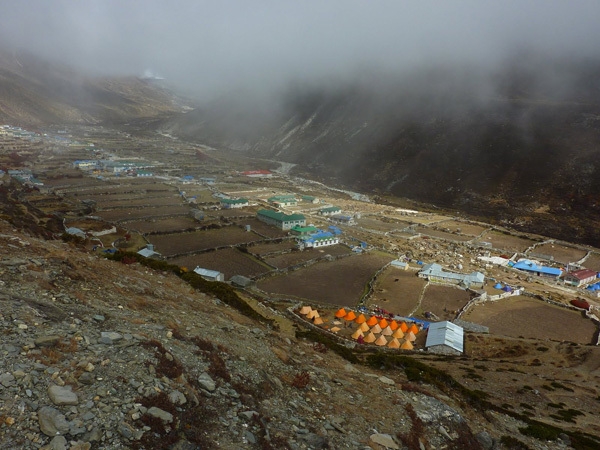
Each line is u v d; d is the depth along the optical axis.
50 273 23.20
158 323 21.44
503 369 46.53
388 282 77.81
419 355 51.41
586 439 29.02
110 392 13.95
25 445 11.25
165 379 15.68
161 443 12.85
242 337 25.50
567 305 74.00
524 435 27.20
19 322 16.31
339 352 34.41
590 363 51.47
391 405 22.56
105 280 26.55
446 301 71.62
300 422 17.47
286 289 69.50
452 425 22.77
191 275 42.44
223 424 15.13
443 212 177.38
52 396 12.87
